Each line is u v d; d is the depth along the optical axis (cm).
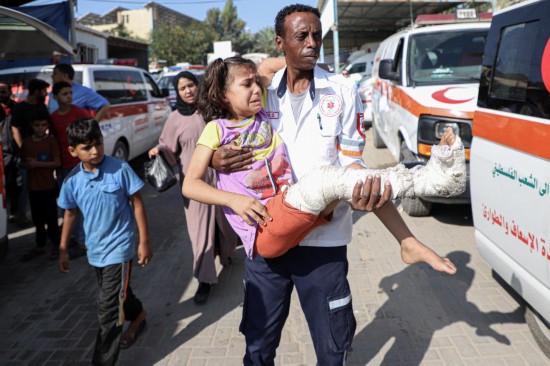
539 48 285
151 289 428
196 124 383
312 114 210
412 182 167
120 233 302
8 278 465
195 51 4797
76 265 492
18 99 723
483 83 355
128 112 824
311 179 175
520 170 287
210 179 384
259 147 201
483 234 352
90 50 2044
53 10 892
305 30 198
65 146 505
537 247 271
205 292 396
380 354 313
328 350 216
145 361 319
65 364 322
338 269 215
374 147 1021
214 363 314
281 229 184
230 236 420
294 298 394
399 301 381
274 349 235
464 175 163
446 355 309
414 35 660
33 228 614
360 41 2000
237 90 195
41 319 383
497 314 355
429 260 194
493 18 360
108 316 297
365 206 170
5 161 616
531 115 279
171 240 553
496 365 297
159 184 363
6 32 606
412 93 577
